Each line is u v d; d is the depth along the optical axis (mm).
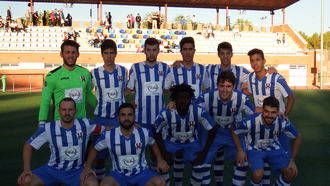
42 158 6059
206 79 5125
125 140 3945
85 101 4699
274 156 4320
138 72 4891
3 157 6066
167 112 4281
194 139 4520
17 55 25062
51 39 28047
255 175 4133
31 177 3893
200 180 4410
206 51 29547
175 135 4418
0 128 8711
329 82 29109
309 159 5988
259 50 4797
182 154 4594
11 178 4965
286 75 28609
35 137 3971
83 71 4582
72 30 27156
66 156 4000
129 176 3988
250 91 5047
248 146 4414
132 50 27438
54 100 4496
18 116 10578
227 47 4996
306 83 28922
